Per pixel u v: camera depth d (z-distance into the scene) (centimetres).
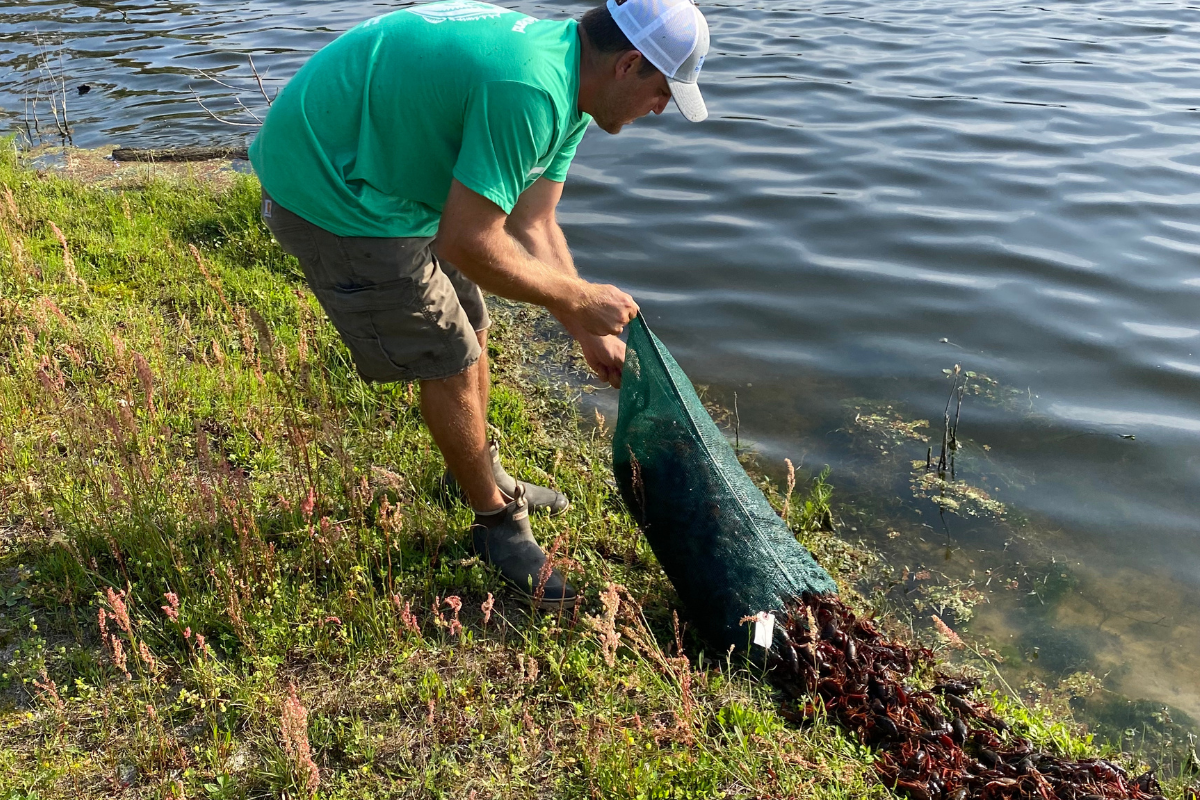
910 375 548
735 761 282
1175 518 440
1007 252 670
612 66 291
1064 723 338
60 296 534
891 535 436
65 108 946
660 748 288
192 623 319
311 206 292
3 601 327
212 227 670
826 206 748
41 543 350
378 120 282
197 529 356
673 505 350
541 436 480
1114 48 1116
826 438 500
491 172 275
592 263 671
